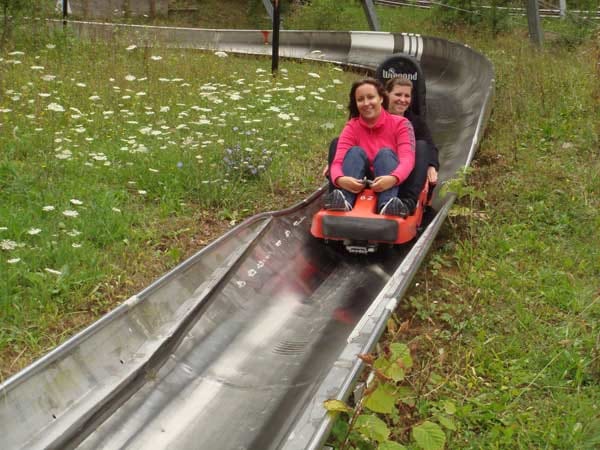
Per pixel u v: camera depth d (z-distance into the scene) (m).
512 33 18.47
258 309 4.68
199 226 6.20
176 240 5.86
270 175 7.36
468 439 3.51
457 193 5.77
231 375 4.01
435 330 4.56
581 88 10.04
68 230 5.55
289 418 3.59
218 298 4.48
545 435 3.47
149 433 3.45
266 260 5.17
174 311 4.19
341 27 23.81
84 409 3.35
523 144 8.26
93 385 3.47
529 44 16.19
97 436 3.31
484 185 7.01
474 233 6.00
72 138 8.04
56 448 3.13
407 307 4.84
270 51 18.53
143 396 3.61
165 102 9.88
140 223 6.04
